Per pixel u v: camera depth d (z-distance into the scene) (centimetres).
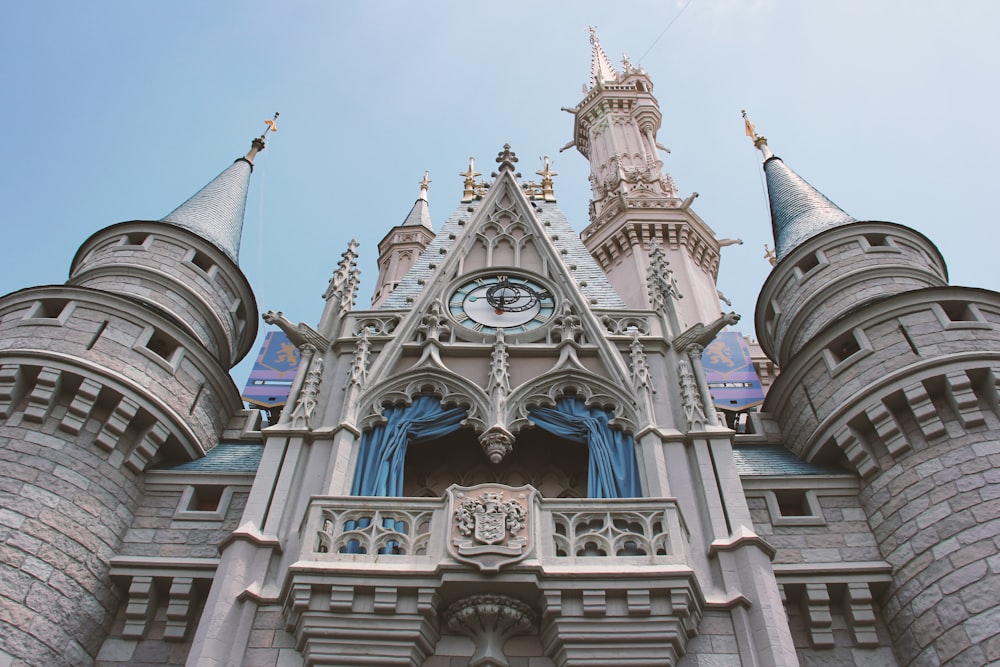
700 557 1662
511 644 1516
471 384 2070
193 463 2212
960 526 1806
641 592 1496
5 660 1606
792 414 2400
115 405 2088
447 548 1544
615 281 4541
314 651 1453
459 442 2148
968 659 1623
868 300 2445
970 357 2038
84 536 1873
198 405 2319
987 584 1688
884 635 1811
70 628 1741
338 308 2361
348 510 1653
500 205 2920
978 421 1959
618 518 1647
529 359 2198
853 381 2203
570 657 1455
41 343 2125
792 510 2134
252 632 1533
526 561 1527
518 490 1653
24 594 1703
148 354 2227
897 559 1873
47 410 2009
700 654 1495
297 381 2078
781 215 3109
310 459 1869
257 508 1744
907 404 2058
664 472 1819
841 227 2694
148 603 1838
